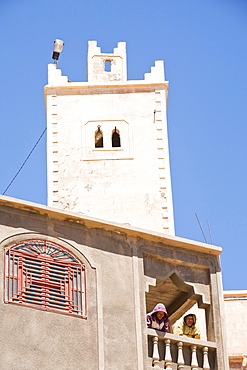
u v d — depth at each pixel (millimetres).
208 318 34719
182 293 36250
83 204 49875
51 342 31906
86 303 32875
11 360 31188
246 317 42344
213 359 33875
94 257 33625
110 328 32812
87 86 52844
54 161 50938
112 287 33438
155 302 36938
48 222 33438
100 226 34094
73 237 33625
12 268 32406
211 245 35375
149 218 49625
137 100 52781
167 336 33375
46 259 32969
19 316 31859
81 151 51219
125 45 54969
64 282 32938
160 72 53438
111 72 54094
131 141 51594
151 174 50719
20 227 33000
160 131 52000
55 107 52375
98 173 50688
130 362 32594
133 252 34281
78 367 31906
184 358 33500
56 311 32375
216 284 35094
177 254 34969
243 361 40562
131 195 50125
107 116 52250
